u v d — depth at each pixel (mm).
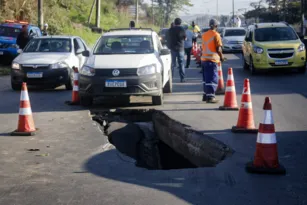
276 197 5422
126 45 12672
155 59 11945
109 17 60156
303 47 18469
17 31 23359
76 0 53750
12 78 15148
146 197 5496
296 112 10625
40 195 5648
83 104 12016
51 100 13242
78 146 8031
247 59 19828
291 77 17609
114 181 6133
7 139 8586
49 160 7199
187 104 12031
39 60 15039
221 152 7430
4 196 5633
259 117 10109
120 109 11445
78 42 17203
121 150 9039
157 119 10875
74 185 6000
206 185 5883
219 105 11781
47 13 37719
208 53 11984
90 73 11508
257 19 67875
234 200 5344
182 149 9055
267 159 6281
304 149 7406
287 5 57500
